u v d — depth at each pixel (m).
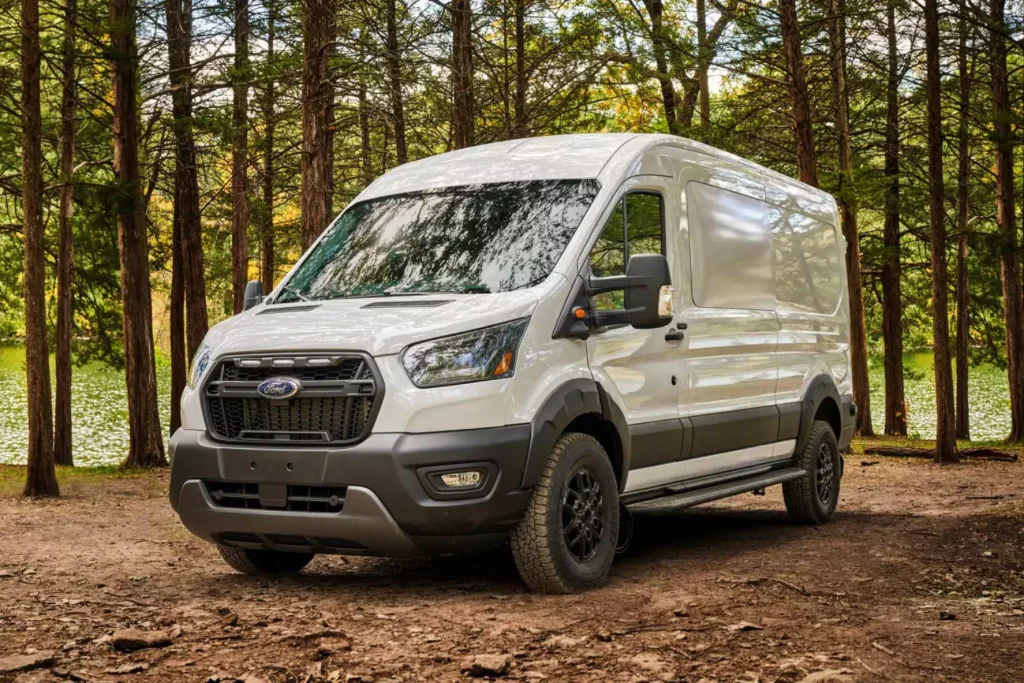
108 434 33.94
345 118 19.27
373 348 5.52
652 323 6.15
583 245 6.24
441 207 6.80
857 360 24.47
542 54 19.97
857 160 24.53
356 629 5.01
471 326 5.63
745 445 8.00
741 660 4.34
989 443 23.92
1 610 5.55
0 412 41.25
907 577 6.25
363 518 5.45
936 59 17.36
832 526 9.02
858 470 15.38
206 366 5.96
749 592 5.79
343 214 7.26
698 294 7.36
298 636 4.84
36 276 11.77
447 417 5.46
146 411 17.55
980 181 25.14
